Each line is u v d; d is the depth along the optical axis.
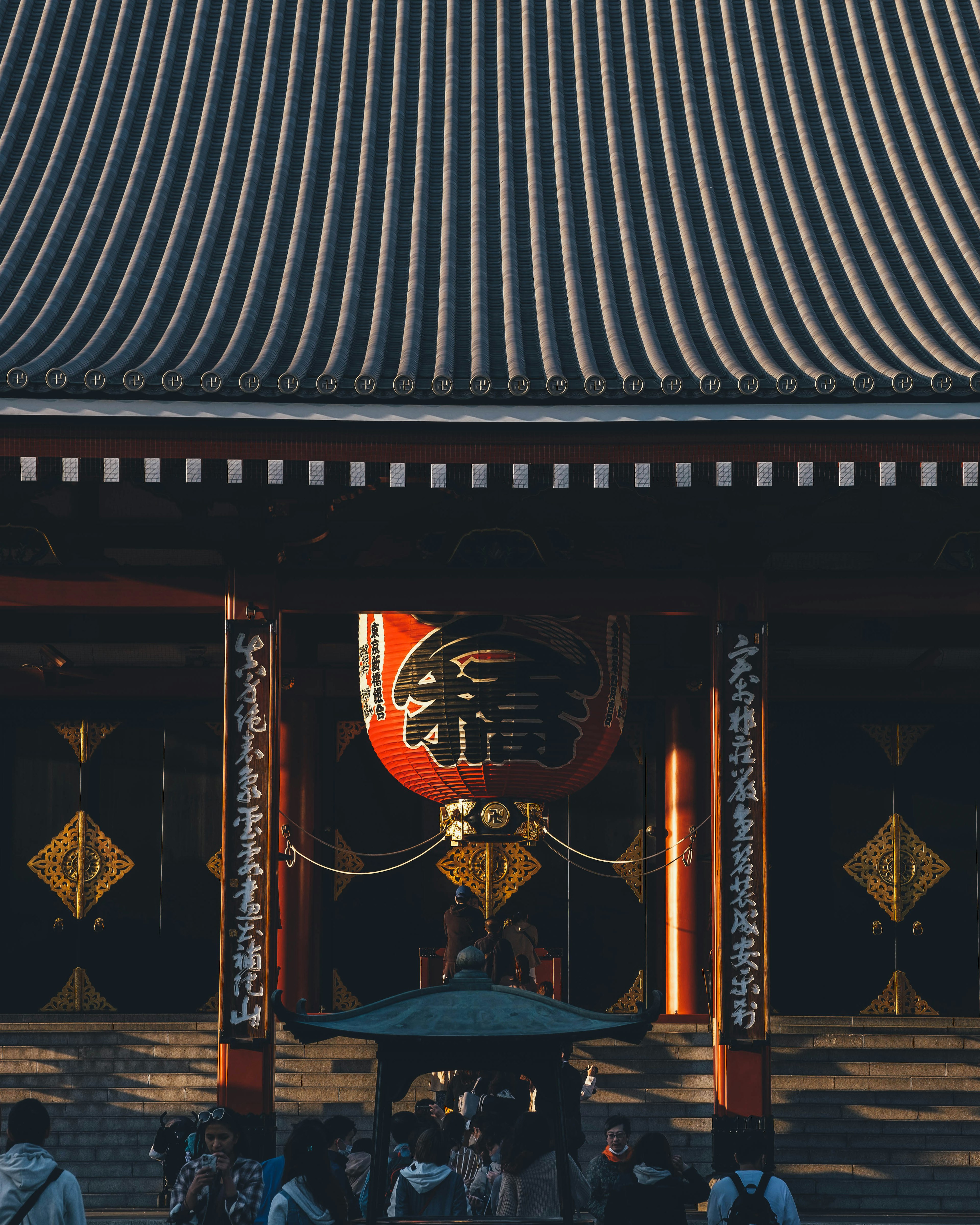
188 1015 17.59
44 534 14.28
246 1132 9.35
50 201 18.16
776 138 19.72
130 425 12.16
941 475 12.33
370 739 14.24
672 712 20.34
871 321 15.21
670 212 18.28
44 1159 8.20
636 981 20.58
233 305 15.57
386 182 19.05
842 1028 17.62
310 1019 8.16
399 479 12.39
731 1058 13.23
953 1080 16.58
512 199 18.39
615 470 12.37
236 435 12.23
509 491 14.13
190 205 17.92
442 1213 8.65
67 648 19.47
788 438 12.25
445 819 13.97
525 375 12.82
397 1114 10.32
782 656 20.14
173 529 14.34
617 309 15.37
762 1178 8.59
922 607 13.96
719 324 14.98
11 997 20.39
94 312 15.20
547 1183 8.68
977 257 16.81
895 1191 15.38
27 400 12.08
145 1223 13.47
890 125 19.92
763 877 13.44
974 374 12.06
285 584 13.95
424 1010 8.21
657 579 13.93
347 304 15.15
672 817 20.22
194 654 19.69
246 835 13.50
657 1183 7.63
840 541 14.48
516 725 13.37
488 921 18.00
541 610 13.82
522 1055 8.16
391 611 13.84
